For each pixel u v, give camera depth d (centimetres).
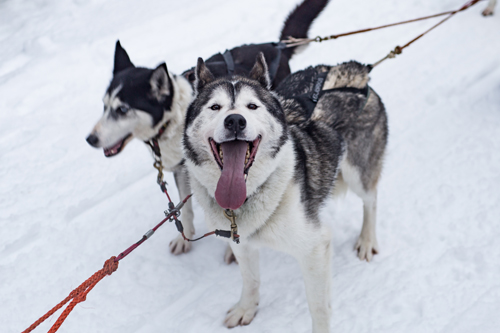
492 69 469
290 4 619
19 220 354
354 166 277
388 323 249
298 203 211
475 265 275
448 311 250
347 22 579
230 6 626
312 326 240
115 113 275
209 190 210
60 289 301
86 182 390
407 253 293
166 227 343
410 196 339
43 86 500
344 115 263
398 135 404
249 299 265
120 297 291
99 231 344
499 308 247
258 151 191
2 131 448
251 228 214
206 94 201
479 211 315
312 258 220
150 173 396
